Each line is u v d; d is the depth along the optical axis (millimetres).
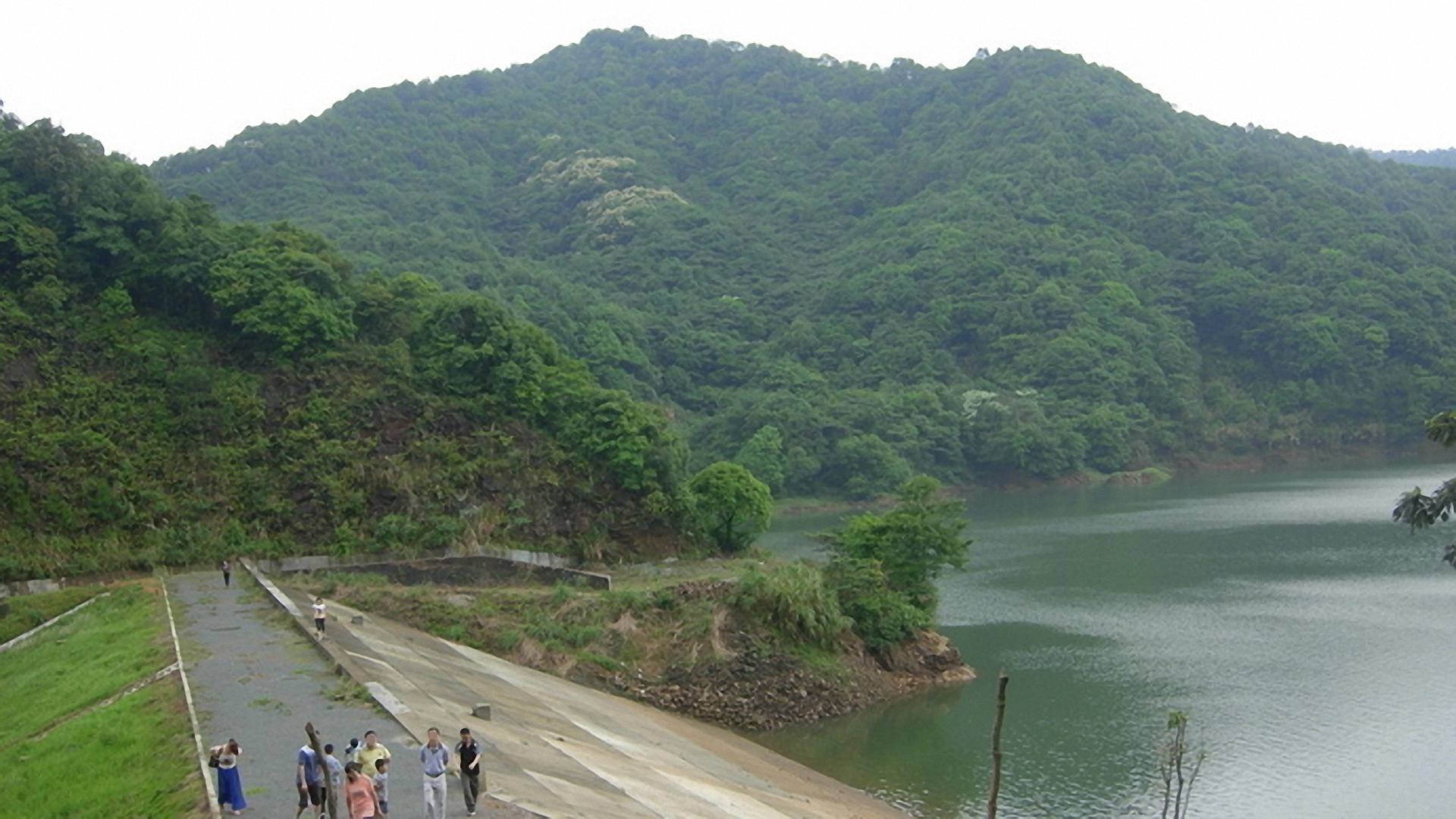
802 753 50500
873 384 194625
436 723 33125
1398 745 48219
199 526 64312
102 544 61000
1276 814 41188
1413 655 62438
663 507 76188
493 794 27031
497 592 61531
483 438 73938
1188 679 59031
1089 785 44594
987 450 172125
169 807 25266
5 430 62281
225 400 70062
